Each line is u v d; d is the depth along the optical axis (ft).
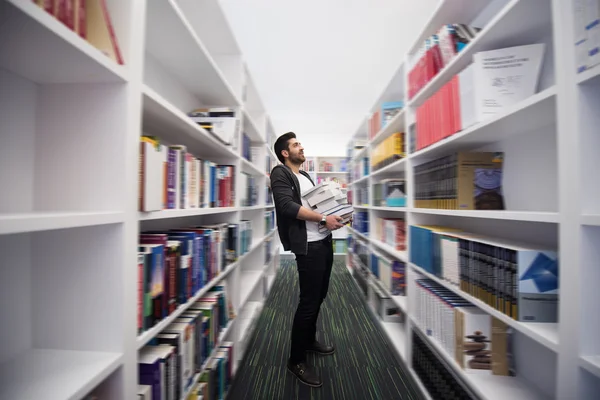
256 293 7.90
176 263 2.76
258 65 9.07
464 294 3.30
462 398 3.27
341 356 5.46
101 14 1.84
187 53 3.59
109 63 1.75
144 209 2.12
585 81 1.86
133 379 2.00
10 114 1.83
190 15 4.25
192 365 3.09
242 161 5.62
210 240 3.72
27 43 1.46
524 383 3.09
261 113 8.88
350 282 10.73
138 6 2.09
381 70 9.38
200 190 3.63
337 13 6.54
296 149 5.40
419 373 4.45
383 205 7.00
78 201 1.94
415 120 5.07
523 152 3.25
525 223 3.17
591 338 1.87
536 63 2.89
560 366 1.98
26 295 1.93
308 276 4.60
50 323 1.94
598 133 1.89
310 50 8.14
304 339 4.69
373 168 8.20
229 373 4.43
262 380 4.67
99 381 1.68
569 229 1.94
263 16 6.66
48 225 1.29
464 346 3.28
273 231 10.96
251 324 6.47
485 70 3.00
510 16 2.68
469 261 3.22
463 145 3.93
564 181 1.98
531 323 2.41
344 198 4.91
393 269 6.15
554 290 2.40
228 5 6.29
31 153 1.95
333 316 7.43
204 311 3.57
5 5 1.21
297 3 6.25
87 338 1.91
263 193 8.44
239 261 5.13
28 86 1.93
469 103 3.21
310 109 13.26
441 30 4.11
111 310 1.90
